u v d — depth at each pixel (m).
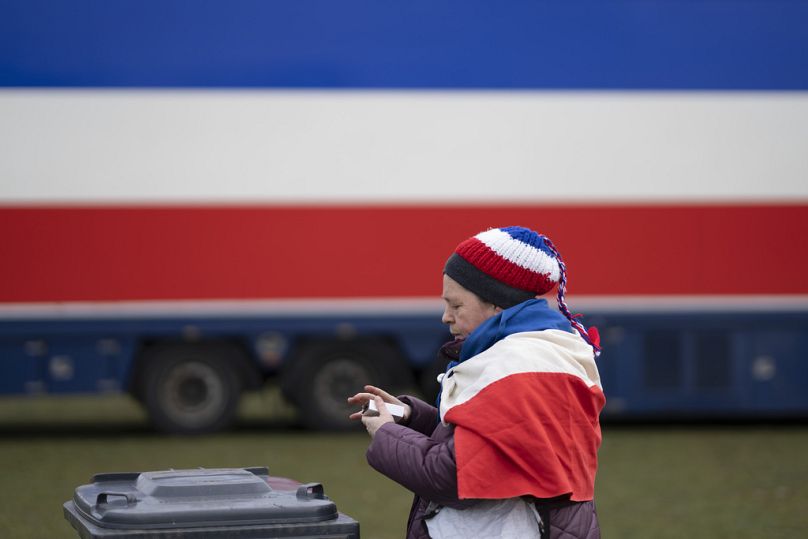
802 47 26.19
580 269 25.66
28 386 24.61
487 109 25.64
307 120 25.28
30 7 24.73
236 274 25.05
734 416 30.72
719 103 26.00
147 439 25.16
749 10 26.12
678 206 25.84
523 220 25.61
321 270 25.23
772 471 20.92
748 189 25.98
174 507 6.28
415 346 25.45
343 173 25.30
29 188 24.53
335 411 25.78
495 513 6.40
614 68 25.88
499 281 6.66
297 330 25.23
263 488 6.68
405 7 25.59
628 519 16.53
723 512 17.06
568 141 25.72
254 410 31.95
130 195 24.80
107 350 24.86
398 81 25.52
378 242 25.34
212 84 25.09
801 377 26.19
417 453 6.38
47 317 24.53
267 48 25.28
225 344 25.56
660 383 25.95
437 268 25.42
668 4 25.98
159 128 24.95
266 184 25.12
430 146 25.50
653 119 25.88
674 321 25.91
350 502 17.61
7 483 19.16
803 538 15.20
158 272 24.84
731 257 25.94
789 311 26.02
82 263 24.66
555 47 25.80
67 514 6.96
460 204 25.50
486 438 6.17
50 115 24.69
